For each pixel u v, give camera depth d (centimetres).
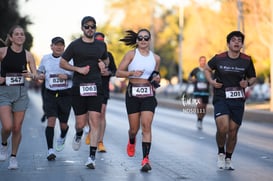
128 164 2148
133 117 1991
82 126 2112
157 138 3186
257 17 6706
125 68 1984
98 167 2072
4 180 1808
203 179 1844
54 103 2289
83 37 2012
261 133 3538
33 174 1914
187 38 12281
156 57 1994
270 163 2223
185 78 12750
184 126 4081
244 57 1975
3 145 2048
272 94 5656
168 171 1997
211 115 5391
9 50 1938
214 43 8588
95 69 2022
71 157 2325
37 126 3938
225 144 2248
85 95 1997
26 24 6738
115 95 10650
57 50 2272
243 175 1930
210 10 9100
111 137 3178
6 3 6525
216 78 1997
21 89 1966
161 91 13550
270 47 6016
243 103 1988
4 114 1945
